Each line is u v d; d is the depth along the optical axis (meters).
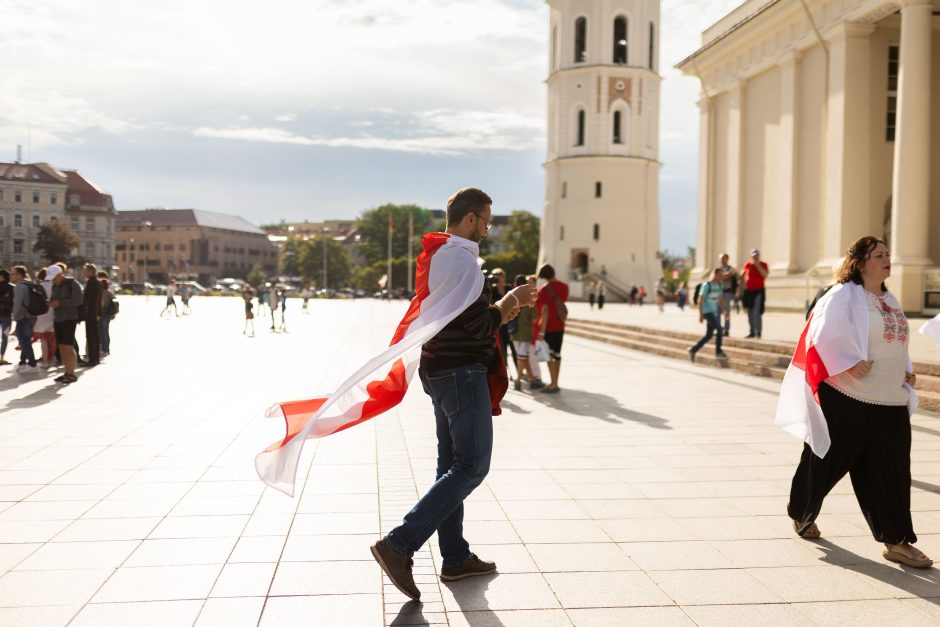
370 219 125.75
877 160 25.39
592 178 59.31
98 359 14.06
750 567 4.04
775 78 29.53
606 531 4.62
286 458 3.35
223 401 9.69
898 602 3.60
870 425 4.17
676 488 5.62
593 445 7.18
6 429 7.68
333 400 3.24
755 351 14.34
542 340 10.83
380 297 85.50
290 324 30.70
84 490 5.38
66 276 11.34
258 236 160.25
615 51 59.66
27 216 102.56
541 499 5.31
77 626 3.24
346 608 3.48
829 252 25.61
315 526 4.62
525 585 3.78
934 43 25.06
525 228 97.31
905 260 21.95
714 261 34.81
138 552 4.14
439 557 4.21
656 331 19.45
